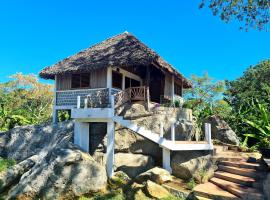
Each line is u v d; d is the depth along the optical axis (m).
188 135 14.70
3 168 16.52
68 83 18.11
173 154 13.23
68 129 16.48
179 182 11.88
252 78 34.97
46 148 16.73
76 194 11.98
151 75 20.94
